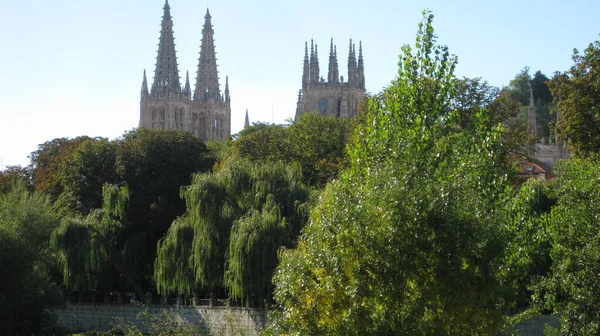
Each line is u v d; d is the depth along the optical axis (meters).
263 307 75.06
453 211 31.34
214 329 81.88
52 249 90.19
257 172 81.81
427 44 37.19
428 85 36.88
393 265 31.36
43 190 122.25
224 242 80.94
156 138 114.00
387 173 32.88
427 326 31.53
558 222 42.91
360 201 32.91
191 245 83.31
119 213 95.50
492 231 32.12
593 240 41.22
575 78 75.38
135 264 95.69
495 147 37.06
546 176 137.88
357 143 37.06
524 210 38.00
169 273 84.12
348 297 32.72
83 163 114.50
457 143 36.00
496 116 98.38
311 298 34.28
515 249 37.38
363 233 31.86
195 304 84.56
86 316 97.00
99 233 92.81
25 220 84.69
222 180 81.94
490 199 34.47
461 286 31.39
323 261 33.75
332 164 106.62
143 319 90.94
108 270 95.81
